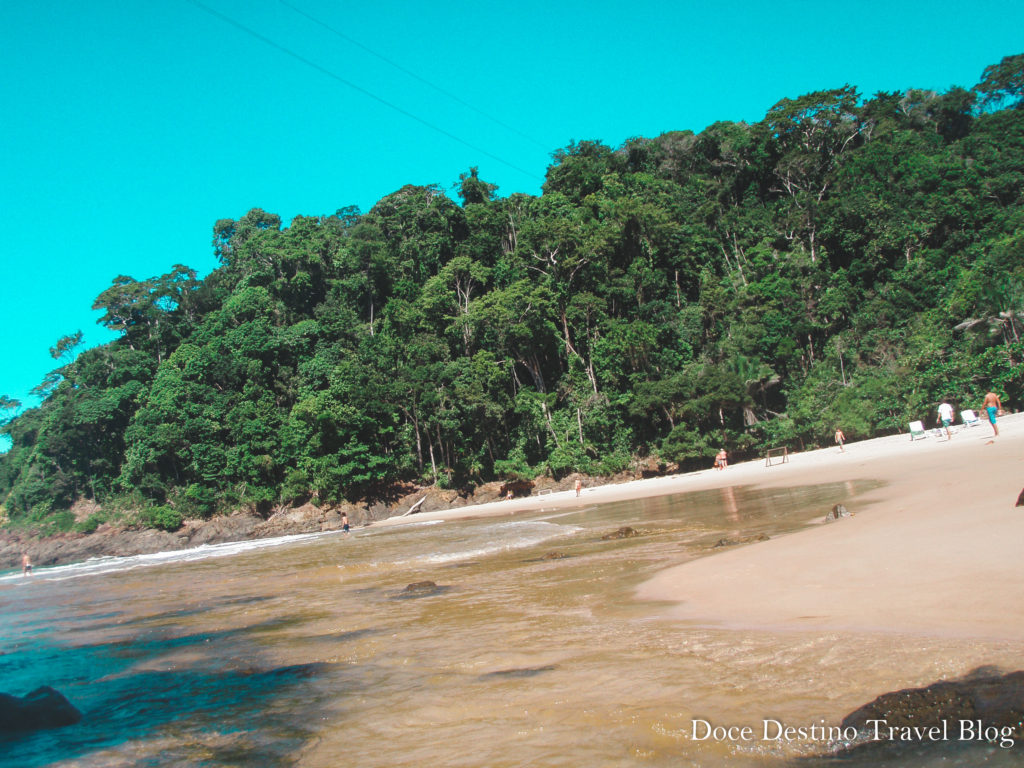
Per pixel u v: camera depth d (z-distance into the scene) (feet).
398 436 193.77
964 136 269.03
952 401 137.69
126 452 215.31
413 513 181.98
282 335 220.84
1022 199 200.54
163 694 28.81
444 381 193.06
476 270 223.51
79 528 204.95
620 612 31.60
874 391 150.30
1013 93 286.66
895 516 42.88
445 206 252.01
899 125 262.88
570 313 194.70
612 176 239.09
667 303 195.62
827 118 250.16
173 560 125.18
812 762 14.56
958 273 173.37
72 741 23.27
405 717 21.44
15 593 87.35
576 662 24.39
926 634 20.99
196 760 20.17
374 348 210.59
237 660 33.53
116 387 234.58
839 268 207.00
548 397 192.24
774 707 17.57
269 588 62.59
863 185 214.48
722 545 47.14
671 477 155.63
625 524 75.97
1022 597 22.53
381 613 41.32
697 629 26.23
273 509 194.08
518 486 184.24
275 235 261.24
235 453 198.49
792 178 241.55
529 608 36.04
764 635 23.90
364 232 253.65
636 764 15.71
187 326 254.88
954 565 27.94
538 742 17.75
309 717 22.89
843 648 21.02
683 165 272.72
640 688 20.49
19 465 267.39
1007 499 39.27
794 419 162.81
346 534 145.89
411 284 233.14
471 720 20.11
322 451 192.85
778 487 89.86
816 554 35.63
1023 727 13.84
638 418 185.98
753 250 214.90
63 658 39.11
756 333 179.83
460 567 59.00
